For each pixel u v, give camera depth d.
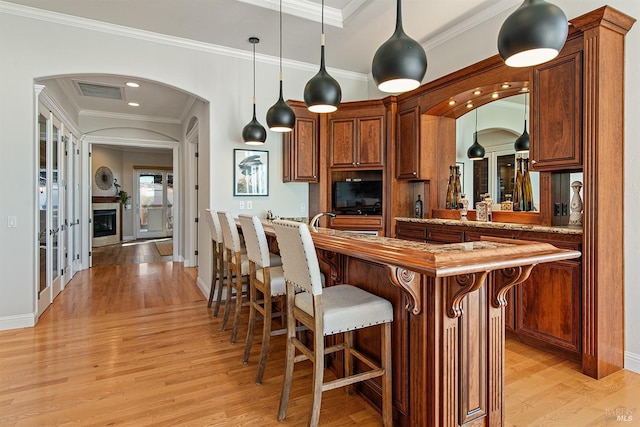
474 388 1.67
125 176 10.38
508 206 3.56
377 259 1.52
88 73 3.64
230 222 3.07
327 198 4.65
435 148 4.16
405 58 1.85
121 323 3.49
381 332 1.88
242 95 4.39
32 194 3.42
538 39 1.60
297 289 2.56
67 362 2.63
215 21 3.61
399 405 1.83
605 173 2.38
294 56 4.48
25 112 3.39
